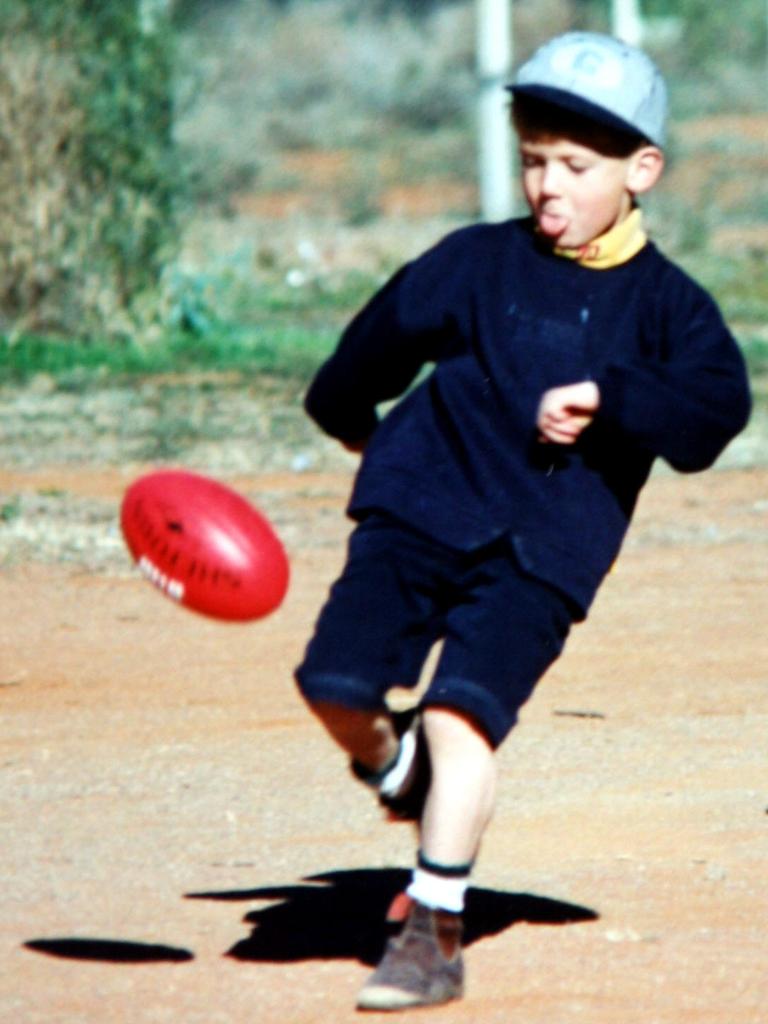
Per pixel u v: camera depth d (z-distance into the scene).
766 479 33.38
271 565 12.62
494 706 12.59
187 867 15.79
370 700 12.58
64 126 46.19
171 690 21.11
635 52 13.01
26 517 29.22
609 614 24.45
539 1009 12.98
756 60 128.88
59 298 46.72
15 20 45.78
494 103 63.56
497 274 13.14
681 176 90.38
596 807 17.31
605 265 13.05
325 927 14.51
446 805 12.63
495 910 14.87
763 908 14.95
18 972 13.59
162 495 12.70
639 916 14.77
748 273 61.78
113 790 17.80
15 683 21.33
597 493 12.95
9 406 39.22
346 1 155.25
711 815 17.12
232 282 54.34
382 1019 12.78
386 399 13.86
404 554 12.91
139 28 46.53
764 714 20.23
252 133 102.69
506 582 12.83
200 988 13.33
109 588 25.62
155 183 47.12
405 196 87.38
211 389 41.31
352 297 56.84
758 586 25.81
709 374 12.66
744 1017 12.91
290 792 17.75
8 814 17.11
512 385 12.91
